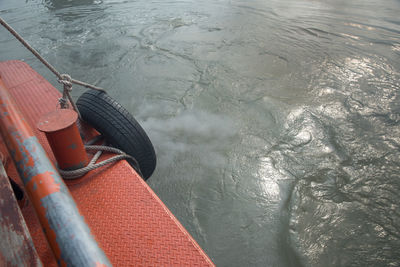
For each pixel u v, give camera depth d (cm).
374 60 689
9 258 89
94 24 967
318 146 416
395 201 332
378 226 303
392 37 838
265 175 365
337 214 316
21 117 107
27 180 85
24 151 92
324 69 646
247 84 585
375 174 367
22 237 94
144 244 151
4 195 103
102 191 180
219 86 579
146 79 607
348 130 447
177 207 321
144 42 805
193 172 368
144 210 168
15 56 716
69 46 780
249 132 445
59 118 167
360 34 863
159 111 500
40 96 296
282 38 833
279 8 1152
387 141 423
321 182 356
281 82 593
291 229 300
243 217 310
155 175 363
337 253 277
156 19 1011
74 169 184
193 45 784
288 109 498
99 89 230
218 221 306
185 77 615
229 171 371
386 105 509
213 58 705
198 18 1023
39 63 674
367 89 563
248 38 831
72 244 71
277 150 407
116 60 692
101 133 226
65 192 83
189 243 151
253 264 267
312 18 1017
